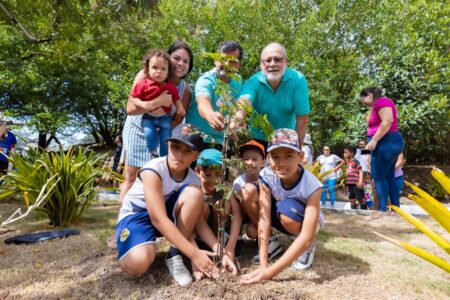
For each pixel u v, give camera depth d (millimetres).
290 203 2088
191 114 2844
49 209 3146
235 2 8703
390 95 7930
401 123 7328
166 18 8406
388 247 2727
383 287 1923
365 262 2330
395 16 8438
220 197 2133
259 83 2750
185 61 2729
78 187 3258
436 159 9758
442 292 1898
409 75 7809
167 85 2605
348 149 5934
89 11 6145
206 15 8586
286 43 8633
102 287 1860
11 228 3076
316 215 1991
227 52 2549
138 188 2043
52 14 5965
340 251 2557
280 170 1971
